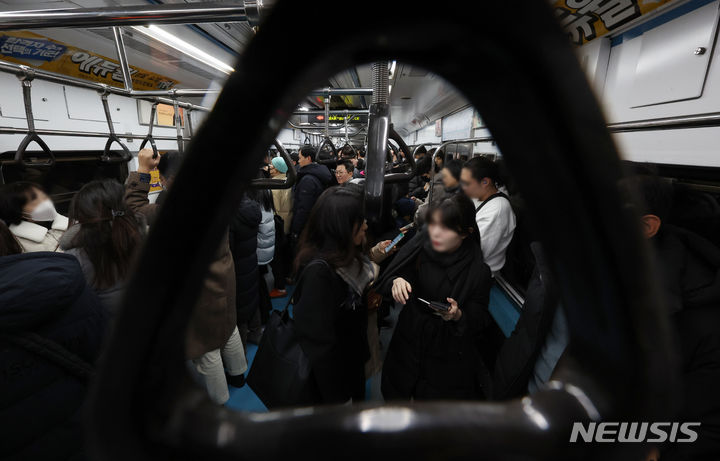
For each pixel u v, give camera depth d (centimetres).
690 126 82
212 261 10
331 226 106
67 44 245
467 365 130
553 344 87
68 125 281
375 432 11
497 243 117
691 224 117
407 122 984
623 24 161
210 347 167
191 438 12
